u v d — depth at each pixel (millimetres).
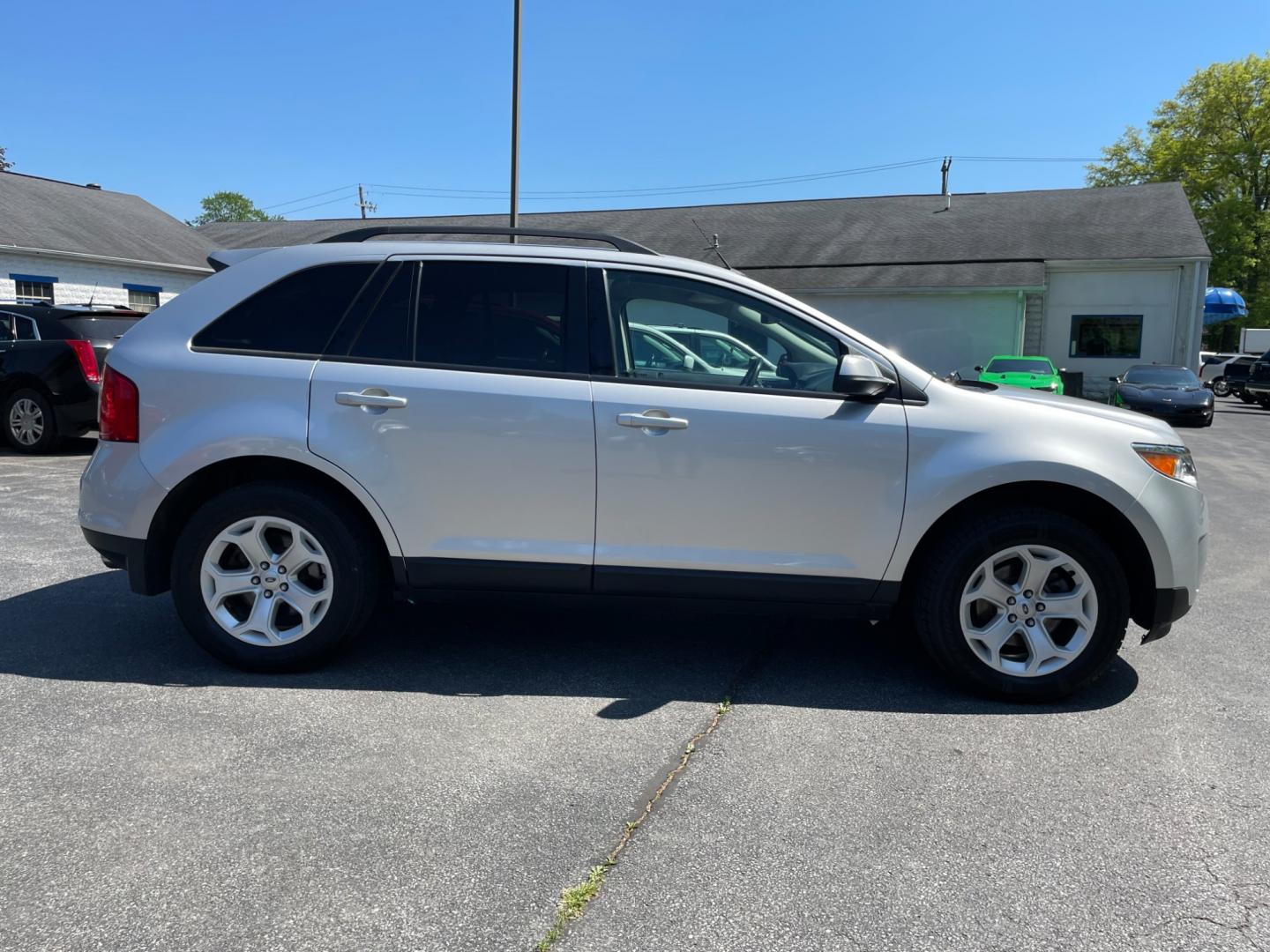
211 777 2949
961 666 3715
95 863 2463
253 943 2158
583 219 31406
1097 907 2365
